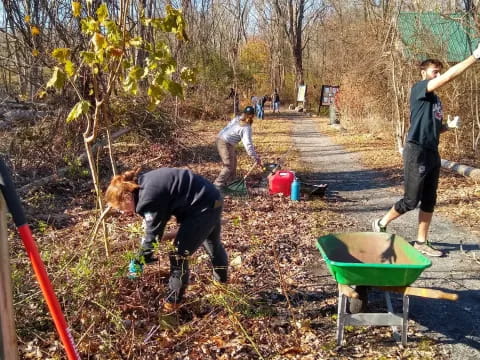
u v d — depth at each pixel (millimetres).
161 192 3838
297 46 47625
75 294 3973
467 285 5023
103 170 10125
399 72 14781
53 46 9289
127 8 4020
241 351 3795
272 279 5121
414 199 5555
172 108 14789
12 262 4766
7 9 9070
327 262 3711
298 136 21203
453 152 13438
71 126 9953
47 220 6730
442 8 14344
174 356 3715
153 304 4383
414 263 3877
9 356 2178
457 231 6809
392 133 17734
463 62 4906
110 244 4926
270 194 9070
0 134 9539
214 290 4395
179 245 4039
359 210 8258
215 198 4062
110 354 3605
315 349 3834
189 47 25281
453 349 3859
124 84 4043
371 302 4641
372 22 17984
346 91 23844
